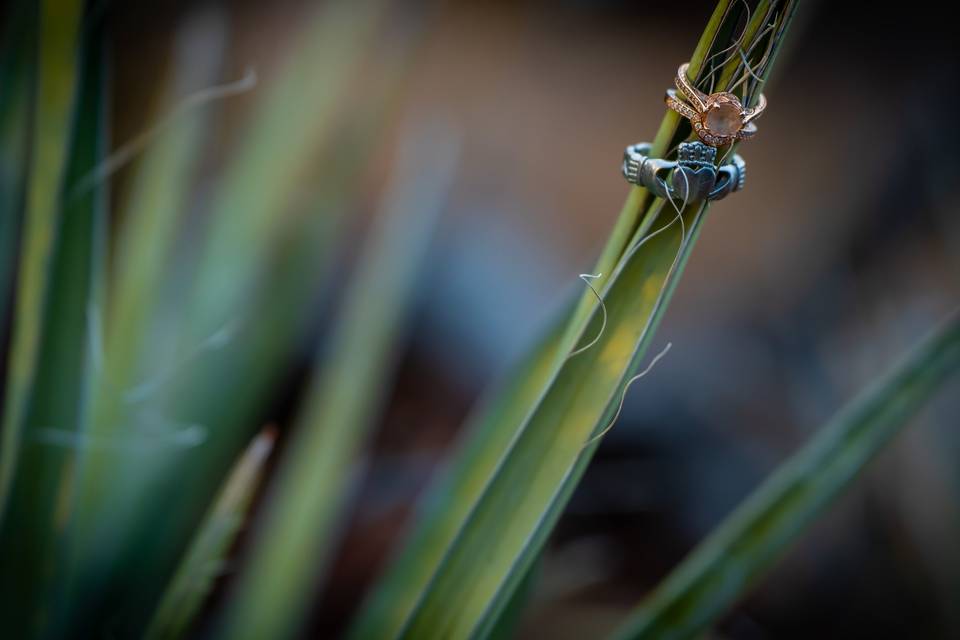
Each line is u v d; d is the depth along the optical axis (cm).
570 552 111
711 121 41
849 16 175
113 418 68
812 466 52
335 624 114
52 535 53
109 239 73
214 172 109
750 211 165
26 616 53
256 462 50
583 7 185
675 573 54
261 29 157
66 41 45
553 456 43
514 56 179
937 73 151
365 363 73
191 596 51
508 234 154
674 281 42
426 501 59
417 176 77
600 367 43
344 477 73
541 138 170
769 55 41
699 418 142
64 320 50
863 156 156
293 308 80
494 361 144
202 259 79
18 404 50
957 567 108
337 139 80
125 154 49
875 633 116
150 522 72
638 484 135
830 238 150
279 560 71
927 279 129
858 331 131
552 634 111
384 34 81
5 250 66
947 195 130
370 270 75
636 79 180
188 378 76
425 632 45
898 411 52
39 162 47
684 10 186
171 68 72
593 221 161
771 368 145
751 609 126
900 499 113
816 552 126
